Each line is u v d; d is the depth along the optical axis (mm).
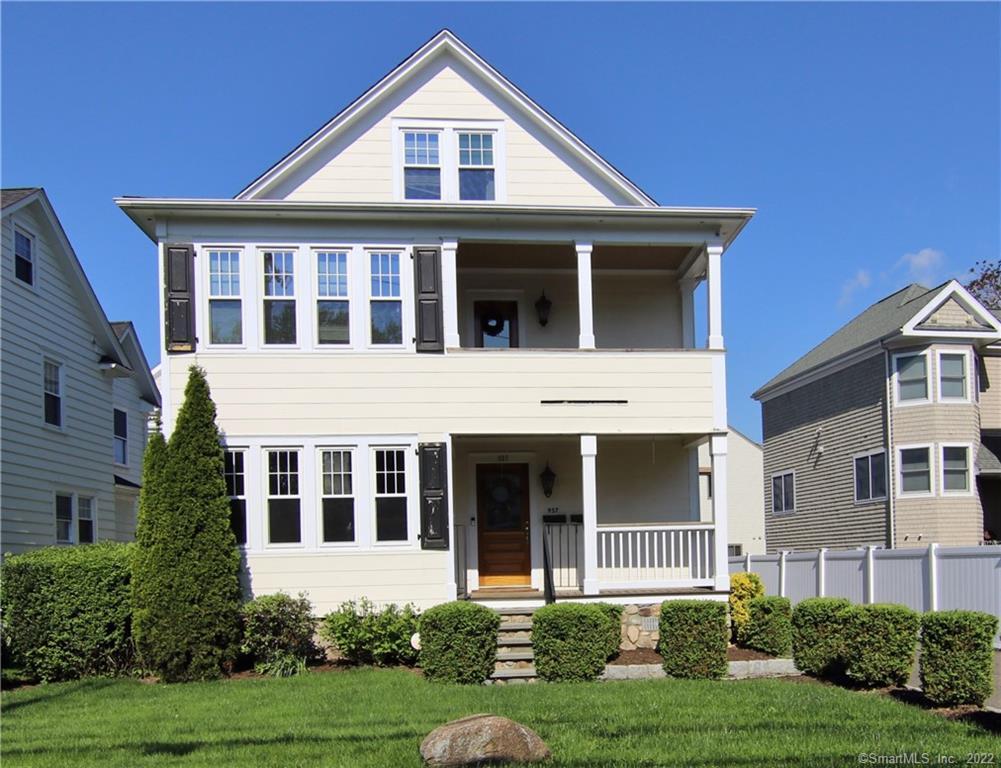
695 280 16031
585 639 11180
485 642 11055
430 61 14938
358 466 13141
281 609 12070
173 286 12992
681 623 11461
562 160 15000
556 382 13523
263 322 13164
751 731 7895
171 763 7117
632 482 15547
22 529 16109
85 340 19234
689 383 13711
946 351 21078
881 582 14906
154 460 12180
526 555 15312
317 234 13375
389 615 12391
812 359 26844
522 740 7023
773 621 12602
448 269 13523
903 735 7711
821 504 25391
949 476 20781
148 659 11781
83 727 8688
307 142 14320
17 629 12094
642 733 7844
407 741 7637
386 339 13359
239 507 12875
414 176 14688
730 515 37625
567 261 15281
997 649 11711
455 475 15320
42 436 17047
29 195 16266
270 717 8891
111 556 12555
